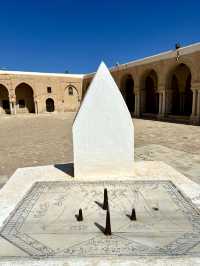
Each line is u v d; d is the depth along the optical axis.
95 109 5.39
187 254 2.70
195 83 19.08
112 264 2.54
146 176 5.58
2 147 11.42
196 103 19.30
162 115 23.47
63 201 4.24
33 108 39.31
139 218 3.57
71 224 3.42
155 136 13.63
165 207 3.95
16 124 22.92
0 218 3.66
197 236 3.08
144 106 27.25
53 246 2.90
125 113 5.48
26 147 11.27
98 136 5.47
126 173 5.71
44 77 37.34
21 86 37.75
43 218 3.62
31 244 2.96
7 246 2.92
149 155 8.91
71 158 8.87
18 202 4.22
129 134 5.55
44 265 2.54
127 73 28.38
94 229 3.27
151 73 29.00
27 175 5.77
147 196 4.41
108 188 4.83
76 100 41.59
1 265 2.55
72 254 2.73
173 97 27.61
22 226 3.40
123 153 5.61
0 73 33.56
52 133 15.97
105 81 5.38
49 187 4.95
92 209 3.90
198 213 3.73
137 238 3.04
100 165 5.60
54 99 38.84
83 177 5.56
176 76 25.72
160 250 2.78
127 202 4.16
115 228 3.29
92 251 2.78
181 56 20.22
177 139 12.49
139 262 2.56
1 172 7.15
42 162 8.33
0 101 36.69
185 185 5.00
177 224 3.39
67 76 39.59
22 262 2.59
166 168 6.23
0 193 4.66
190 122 19.73
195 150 9.75
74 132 5.42
